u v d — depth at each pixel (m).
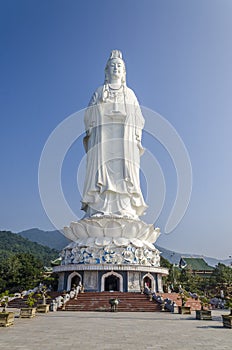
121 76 59.28
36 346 14.23
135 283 45.41
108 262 46.03
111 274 45.34
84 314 31.38
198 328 21.27
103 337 16.92
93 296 40.28
